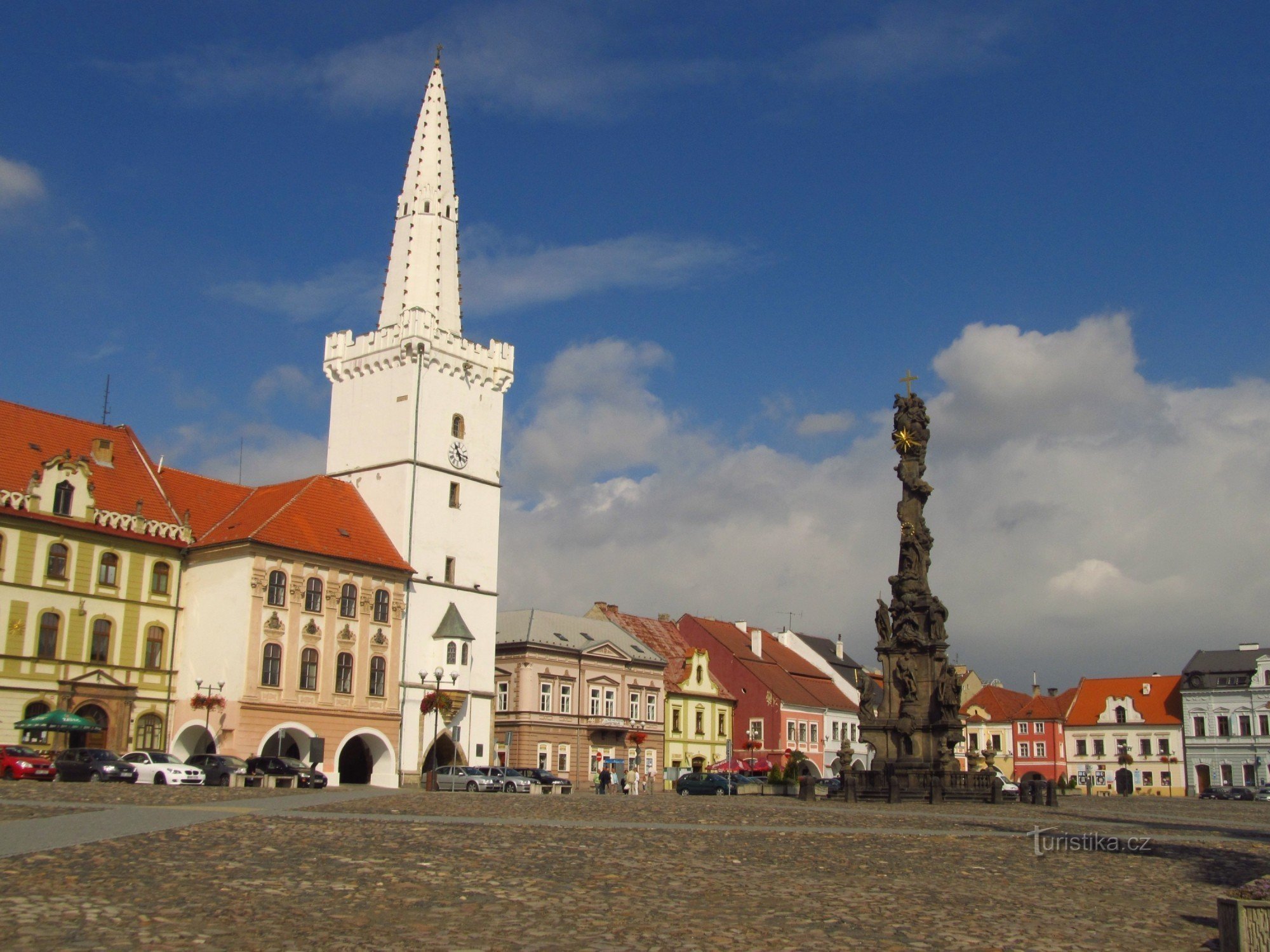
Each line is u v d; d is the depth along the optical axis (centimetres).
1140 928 1873
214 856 2309
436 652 8600
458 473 9006
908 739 6012
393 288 9188
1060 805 6047
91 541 7244
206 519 8131
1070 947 1694
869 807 5247
